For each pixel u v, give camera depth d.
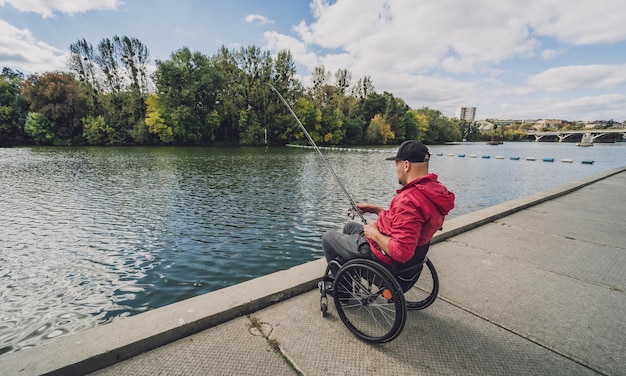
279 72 48.12
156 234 6.38
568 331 1.99
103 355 1.59
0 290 4.06
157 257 5.21
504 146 73.31
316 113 49.94
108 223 7.11
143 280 4.40
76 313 3.56
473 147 66.12
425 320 2.09
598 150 52.69
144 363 1.64
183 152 31.11
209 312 1.96
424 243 1.71
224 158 25.27
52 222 7.15
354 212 2.38
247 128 45.09
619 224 4.49
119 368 1.60
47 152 28.52
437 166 24.22
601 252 3.38
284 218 7.70
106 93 42.72
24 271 4.62
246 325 1.99
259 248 5.67
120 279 4.41
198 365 1.63
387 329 1.96
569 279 2.73
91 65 42.44
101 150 31.89
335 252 2.03
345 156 30.34
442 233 3.74
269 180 13.98
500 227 4.32
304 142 49.28
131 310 3.64
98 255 5.25
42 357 1.54
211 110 42.75
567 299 2.39
